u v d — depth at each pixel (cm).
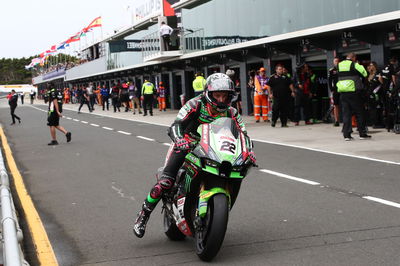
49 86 1612
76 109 4369
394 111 1426
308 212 659
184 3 2825
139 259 510
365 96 1538
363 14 1611
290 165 1020
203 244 484
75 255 534
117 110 3806
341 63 1333
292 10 1966
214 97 482
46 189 911
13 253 368
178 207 496
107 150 1406
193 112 492
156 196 525
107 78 5144
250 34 2275
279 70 1783
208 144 463
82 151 1413
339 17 1717
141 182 923
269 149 1264
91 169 1101
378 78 1509
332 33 1723
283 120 1797
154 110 3509
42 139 1817
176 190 514
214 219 459
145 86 2878
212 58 2686
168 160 519
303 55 2000
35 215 718
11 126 2581
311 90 1825
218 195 467
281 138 1477
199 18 2755
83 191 873
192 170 466
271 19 2106
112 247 556
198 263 486
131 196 812
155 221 653
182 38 2927
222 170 455
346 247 510
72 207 760
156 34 3089
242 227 605
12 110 2748
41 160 1284
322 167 979
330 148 1220
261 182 868
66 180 988
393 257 474
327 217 629
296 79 1817
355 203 693
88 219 685
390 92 1444
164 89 3341
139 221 552
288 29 2002
